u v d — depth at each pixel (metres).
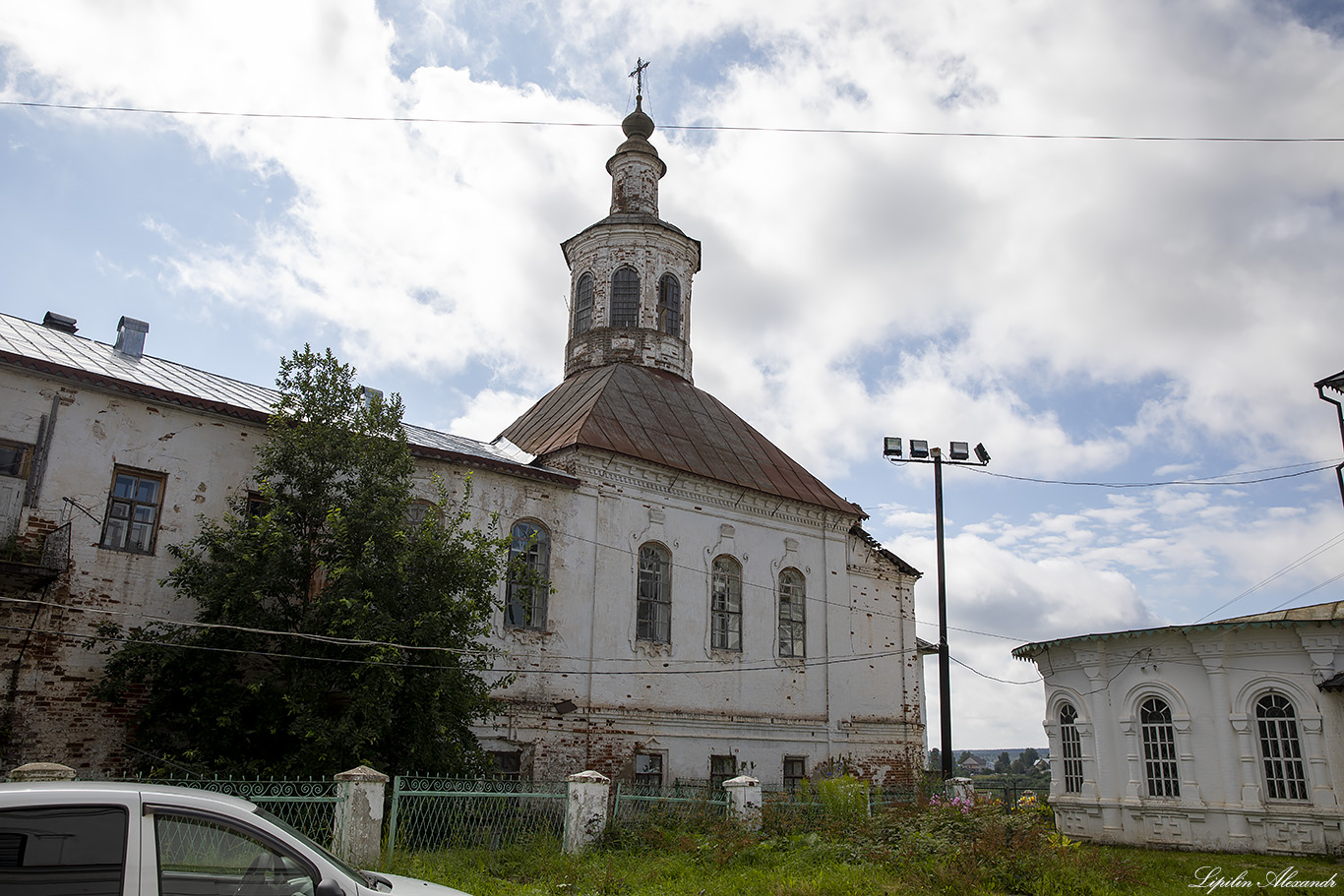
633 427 25.19
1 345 16.09
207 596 15.41
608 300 29.89
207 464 17.34
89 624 15.47
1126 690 21.47
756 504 26.81
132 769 15.34
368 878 6.30
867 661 28.50
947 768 22.20
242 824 5.71
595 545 22.78
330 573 15.38
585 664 21.83
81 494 15.82
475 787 14.41
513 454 24.56
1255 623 19.42
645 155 31.86
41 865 5.18
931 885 12.29
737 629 25.53
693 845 14.62
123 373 17.56
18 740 14.52
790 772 25.45
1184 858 17.42
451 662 16.16
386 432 17.47
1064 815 22.36
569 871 12.25
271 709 15.23
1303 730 18.83
